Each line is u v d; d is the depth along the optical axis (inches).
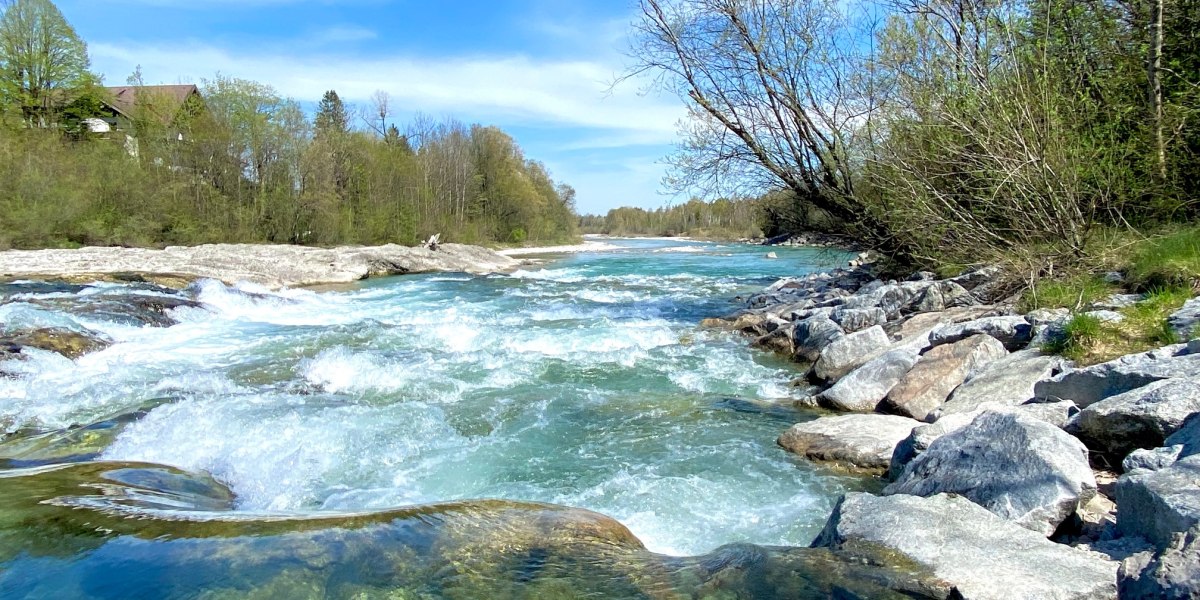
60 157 1137.4
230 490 201.0
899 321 387.2
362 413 275.0
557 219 2832.2
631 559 133.3
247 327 499.5
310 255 1046.4
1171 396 164.7
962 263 445.7
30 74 1387.8
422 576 122.0
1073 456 147.6
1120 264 335.3
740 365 372.2
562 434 256.7
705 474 216.8
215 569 119.0
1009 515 139.6
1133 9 398.9
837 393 285.7
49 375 341.7
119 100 1635.1
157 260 844.0
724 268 1195.3
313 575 119.1
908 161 459.5
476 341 438.3
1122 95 392.2
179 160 1363.2
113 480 179.2
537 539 139.7
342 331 475.8
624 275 1060.5
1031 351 258.2
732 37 516.4
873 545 129.7
